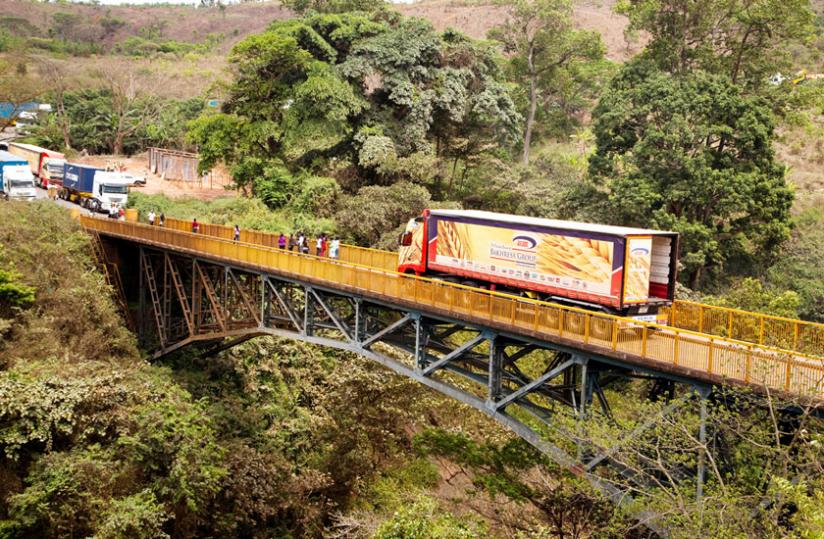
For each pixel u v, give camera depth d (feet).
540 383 66.80
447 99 180.86
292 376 127.65
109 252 132.26
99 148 280.10
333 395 111.75
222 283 125.08
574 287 70.64
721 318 69.82
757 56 173.47
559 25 226.17
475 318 71.61
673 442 57.67
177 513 79.25
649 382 91.86
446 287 74.79
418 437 104.83
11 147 235.40
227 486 88.69
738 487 53.88
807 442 53.06
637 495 61.46
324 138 175.83
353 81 183.01
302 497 97.91
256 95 182.60
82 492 71.05
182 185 223.71
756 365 52.39
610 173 172.45
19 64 290.56
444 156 196.34
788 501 49.16
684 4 172.96
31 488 69.67
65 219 130.82
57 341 97.35
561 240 71.77
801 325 64.54
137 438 78.38
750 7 169.78
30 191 170.30
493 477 90.74
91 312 110.83
